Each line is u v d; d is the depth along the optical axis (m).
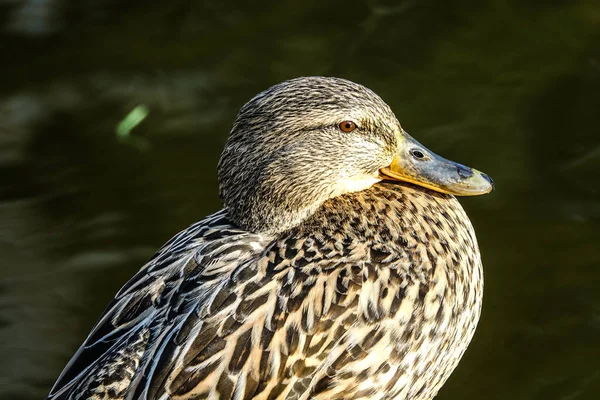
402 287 6.67
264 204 7.11
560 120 12.44
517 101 12.76
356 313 6.52
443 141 12.17
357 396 6.60
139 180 12.05
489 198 11.58
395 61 13.42
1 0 14.48
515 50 13.49
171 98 13.08
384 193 7.30
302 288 6.52
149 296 6.69
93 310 10.42
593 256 10.81
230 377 6.31
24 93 13.25
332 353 6.47
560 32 13.73
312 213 7.12
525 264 10.79
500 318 10.23
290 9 14.30
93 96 13.19
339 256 6.70
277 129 7.13
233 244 6.88
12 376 9.71
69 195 11.88
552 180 11.72
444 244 7.02
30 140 12.61
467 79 13.11
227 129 12.62
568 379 9.59
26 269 10.88
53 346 10.02
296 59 13.48
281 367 6.39
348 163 7.24
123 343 6.49
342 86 7.31
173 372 6.27
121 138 12.59
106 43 14.02
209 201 11.73
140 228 11.39
